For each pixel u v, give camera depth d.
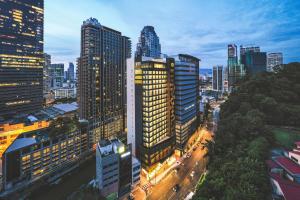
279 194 45.81
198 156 122.56
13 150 89.75
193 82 153.25
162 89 114.00
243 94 108.94
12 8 177.38
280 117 88.19
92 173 112.62
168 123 120.44
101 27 159.38
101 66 158.38
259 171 50.41
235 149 69.19
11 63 176.50
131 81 114.69
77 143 122.88
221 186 49.28
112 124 172.00
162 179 98.25
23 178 93.75
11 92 177.38
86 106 149.75
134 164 93.06
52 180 103.12
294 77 111.69
